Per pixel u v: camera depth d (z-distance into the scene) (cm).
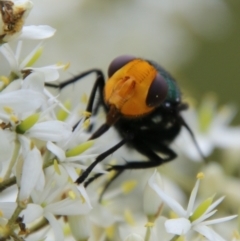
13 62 9
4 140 9
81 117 10
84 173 9
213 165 13
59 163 9
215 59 18
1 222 9
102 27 16
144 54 16
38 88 9
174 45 17
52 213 9
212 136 13
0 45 9
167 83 11
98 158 10
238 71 19
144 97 10
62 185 9
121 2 17
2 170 10
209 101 15
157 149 11
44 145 10
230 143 13
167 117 11
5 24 9
